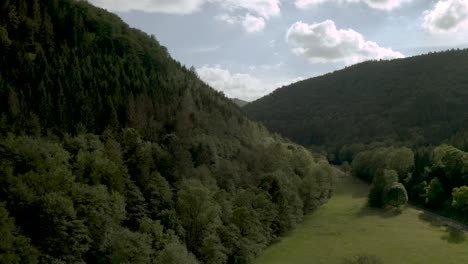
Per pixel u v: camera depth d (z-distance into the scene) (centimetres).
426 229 10256
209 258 7444
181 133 11781
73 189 6656
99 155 8162
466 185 12144
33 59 10650
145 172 8762
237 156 12950
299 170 14612
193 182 8712
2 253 5041
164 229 7544
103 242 6275
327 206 13350
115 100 11194
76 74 11000
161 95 13225
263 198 9706
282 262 8225
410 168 15350
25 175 6475
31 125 8612
